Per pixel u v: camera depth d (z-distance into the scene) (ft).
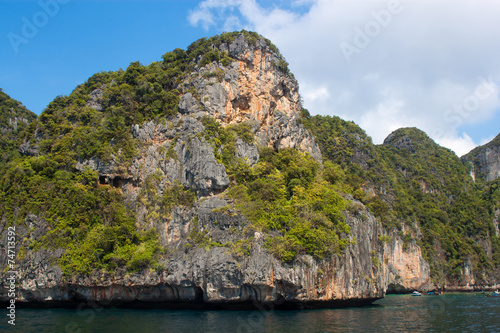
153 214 231.30
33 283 203.51
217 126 252.21
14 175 230.89
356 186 313.12
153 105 270.05
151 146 255.09
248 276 188.55
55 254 206.39
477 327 164.45
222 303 197.06
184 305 211.82
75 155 245.24
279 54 315.17
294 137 303.89
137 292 212.02
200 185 229.04
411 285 383.04
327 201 228.63
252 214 207.72
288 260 191.21
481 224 497.46
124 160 248.32
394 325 164.66
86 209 223.92
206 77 271.69
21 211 216.54
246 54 290.97
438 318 189.16
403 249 385.91
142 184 245.86
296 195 230.89
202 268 195.93
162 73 286.87
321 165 307.58
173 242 221.05
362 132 516.73
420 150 605.31
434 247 439.22
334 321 167.94
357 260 223.10
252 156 258.78
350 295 213.66
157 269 207.00
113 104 284.41
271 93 301.63
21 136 285.64
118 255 212.23
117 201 237.25
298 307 201.26
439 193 535.19
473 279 445.37
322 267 199.93
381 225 347.36
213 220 211.00
